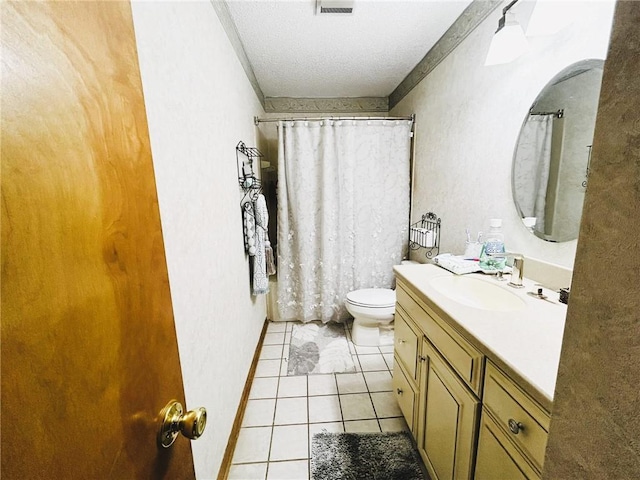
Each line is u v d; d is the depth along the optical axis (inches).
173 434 20.0
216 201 49.6
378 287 102.3
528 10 45.7
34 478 10.2
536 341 27.8
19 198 10.0
